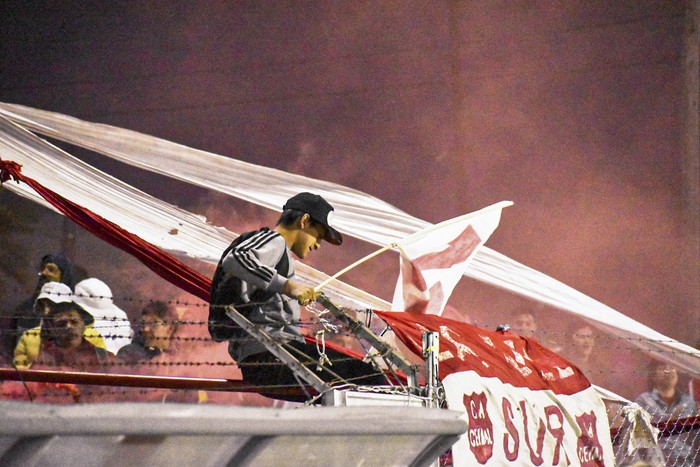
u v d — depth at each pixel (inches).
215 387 416.8
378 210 609.3
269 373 417.4
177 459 263.9
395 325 418.6
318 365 393.1
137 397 869.8
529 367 467.5
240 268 392.8
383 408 299.6
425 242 486.0
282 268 421.7
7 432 220.2
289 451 286.7
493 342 460.4
